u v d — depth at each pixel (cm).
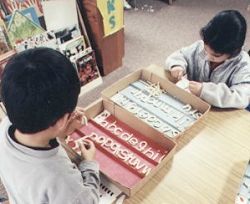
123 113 105
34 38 191
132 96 118
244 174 95
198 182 91
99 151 97
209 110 112
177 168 95
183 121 109
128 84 122
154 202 86
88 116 107
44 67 60
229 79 130
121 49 239
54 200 69
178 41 274
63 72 61
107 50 227
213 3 327
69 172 72
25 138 67
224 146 102
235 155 99
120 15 218
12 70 60
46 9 193
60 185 69
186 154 99
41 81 59
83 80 219
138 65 248
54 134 68
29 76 59
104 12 205
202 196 88
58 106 62
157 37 279
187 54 140
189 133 105
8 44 181
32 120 62
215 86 117
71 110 66
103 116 110
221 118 112
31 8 186
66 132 99
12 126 70
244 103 117
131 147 99
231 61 125
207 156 98
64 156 74
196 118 110
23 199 74
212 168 95
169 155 93
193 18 304
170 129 106
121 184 85
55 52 64
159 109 113
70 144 98
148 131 101
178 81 127
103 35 215
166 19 302
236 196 89
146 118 109
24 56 62
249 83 121
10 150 68
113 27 217
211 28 113
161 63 249
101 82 230
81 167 84
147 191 88
